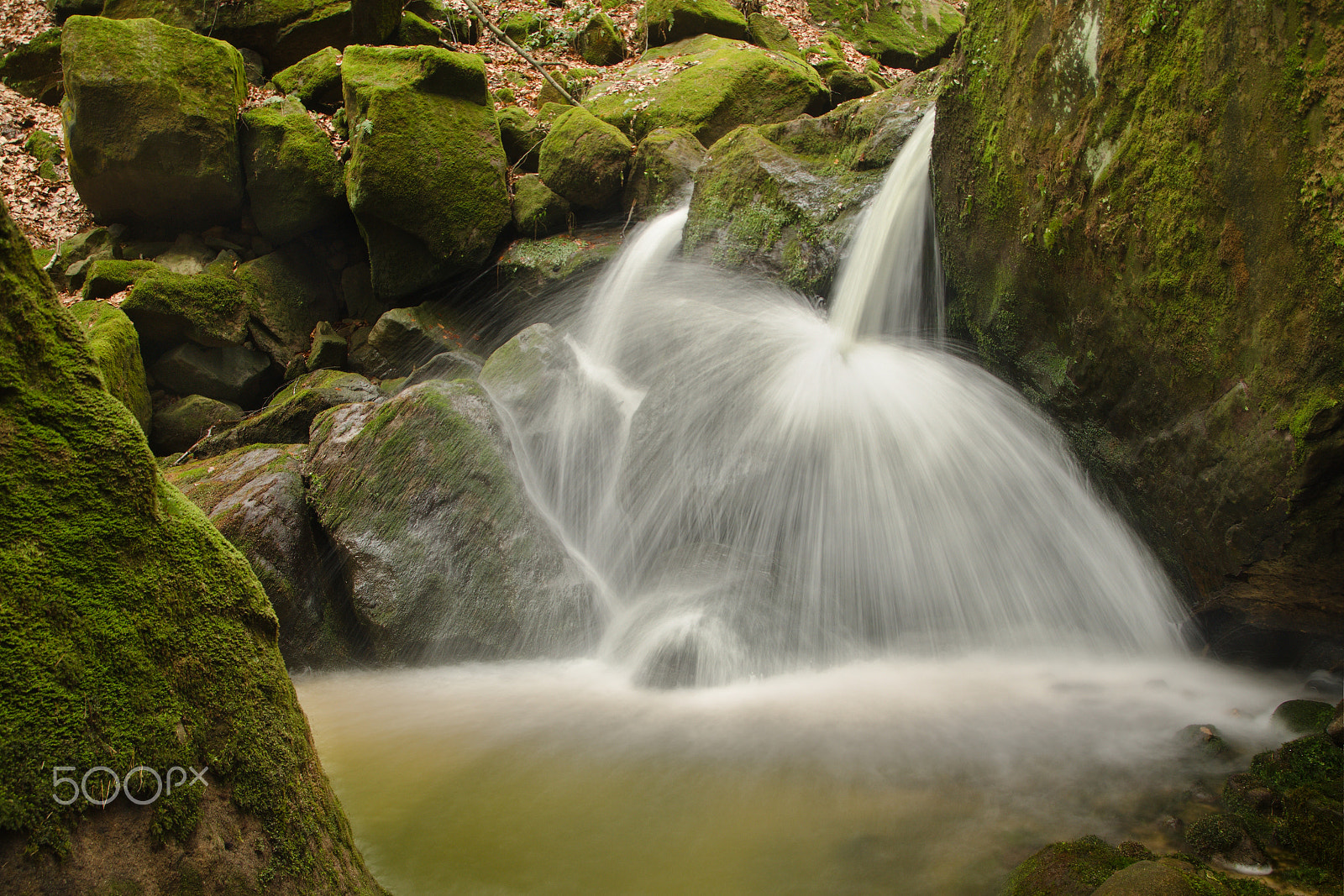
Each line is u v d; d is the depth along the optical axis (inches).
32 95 500.1
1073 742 160.1
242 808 82.0
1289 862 115.7
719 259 344.8
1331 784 125.9
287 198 408.2
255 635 89.7
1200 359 163.3
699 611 217.2
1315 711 155.6
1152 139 160.7
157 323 374.6
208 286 386.0
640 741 168.9
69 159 394.9
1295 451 145.7
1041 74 189.8
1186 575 199.6
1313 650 194.7
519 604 236.2
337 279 434.0
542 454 300.7
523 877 119.9
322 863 89.0
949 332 260.1
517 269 408.2
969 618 233.0
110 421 81.3
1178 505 186.1
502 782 151.2
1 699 69.1
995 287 222.2
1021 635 227.0
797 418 265.3
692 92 478.0
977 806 136.9
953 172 230.8
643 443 281.0
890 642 232.4
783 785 147.0
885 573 242.4
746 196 346.6
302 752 91.1
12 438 75.0
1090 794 139.3
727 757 159.5
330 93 455.2
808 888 115.7
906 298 275.4
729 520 260.4
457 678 219.0
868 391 259.3
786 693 196.1
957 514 239.0
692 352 303.0
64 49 379.2
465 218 405.4
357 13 482.3
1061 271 195.0
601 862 123.8
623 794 145.6
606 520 279.9
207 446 327.3
